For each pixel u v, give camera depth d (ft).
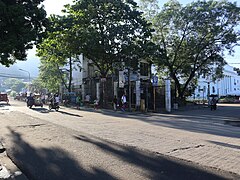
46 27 39.65
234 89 320.29
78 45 97.55
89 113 82.74
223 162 24.25
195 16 117.80
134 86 107.96
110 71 122.83
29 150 29.94
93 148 30.37
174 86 134.82
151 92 108.27
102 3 99.81
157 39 125.29
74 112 87.04
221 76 137.80
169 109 93.04
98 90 122.83
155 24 121.60
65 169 22.70
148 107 102.63
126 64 102.06
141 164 23.75
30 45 38.01
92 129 45.60
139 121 59.52
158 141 34.35
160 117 71.51
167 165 23.39
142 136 38.32
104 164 23.85
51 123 54.70
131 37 101.30
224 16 119.44
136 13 102.32
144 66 145.69
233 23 120.78
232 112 90.63
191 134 40.50
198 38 123.54
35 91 254.47
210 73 137.49
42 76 191.93
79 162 24.68
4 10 33.14
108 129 45.62
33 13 37.01
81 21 98.07
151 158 25.77
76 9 98.89
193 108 114.73
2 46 33.78
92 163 24.26
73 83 188.85
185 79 145.18
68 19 95.76
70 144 32.76
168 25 122.21
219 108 116.16
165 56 121.39
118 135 39.19
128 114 81.92
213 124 54.90
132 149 29.76
